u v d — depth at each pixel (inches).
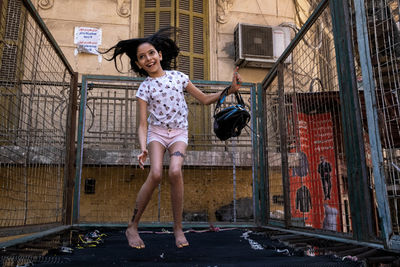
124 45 90.5
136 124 202.4
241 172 211.6
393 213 79.1
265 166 156.4
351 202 85.0
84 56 246.5
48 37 119.3
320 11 105.0
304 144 143.7
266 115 159.8
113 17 255.8
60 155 139.3
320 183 140.6
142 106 87.4
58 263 63.0
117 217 195.5
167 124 86.6
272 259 67.2
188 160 183.8
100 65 247.0
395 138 99.0
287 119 138.3
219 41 269.4
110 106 218.4
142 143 83.0
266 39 260.8
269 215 152.1
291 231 118.9
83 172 196.7
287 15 281.1
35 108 189.0
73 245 90.7
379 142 74.2
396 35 88.2
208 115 211.0
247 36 258.4
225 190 208.2
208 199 205.9
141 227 150.6
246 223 156.3
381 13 82.0
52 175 152.9
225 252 77.7
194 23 271.9
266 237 110.7
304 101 139.0
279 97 138.5
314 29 124.5
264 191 156.3
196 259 68.2
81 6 252.4
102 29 252.2
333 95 131.0
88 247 87.2
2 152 146.5
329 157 141.3
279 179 157.1
